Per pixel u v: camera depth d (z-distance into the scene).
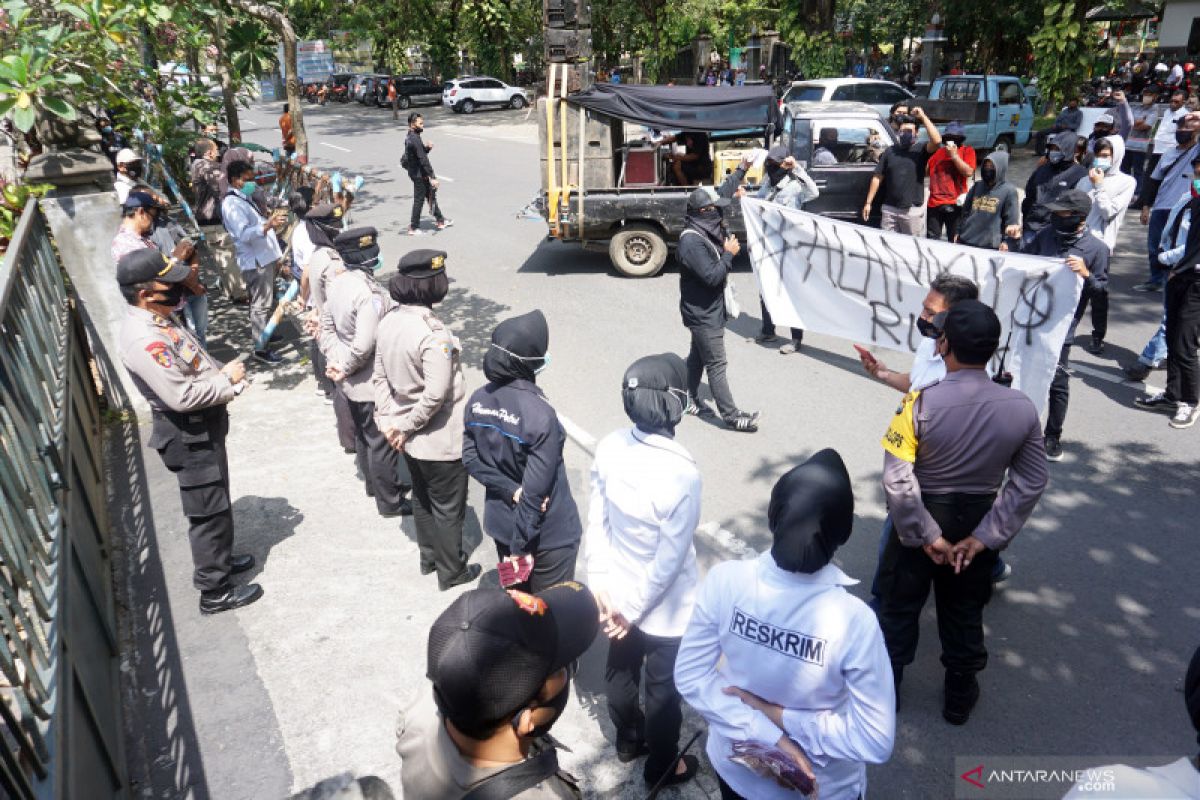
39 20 6.29
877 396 6.74
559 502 3.51
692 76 32.19
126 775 3.24
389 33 29.20
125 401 6.38
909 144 8.62
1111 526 4.84
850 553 4.69
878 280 6.73
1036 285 5.26
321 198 8.42
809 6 21.56
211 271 10.48
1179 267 5.75
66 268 6.04
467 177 18.22
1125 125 13.04
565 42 9.80
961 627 3.30
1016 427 2.91
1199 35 21.62
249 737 3.47
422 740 1.52
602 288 9.99
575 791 1.48
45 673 2.54
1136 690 3.62
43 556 3.05
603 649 4.02
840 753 2.03
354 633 4.10
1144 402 6.28
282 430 6.41
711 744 2.33
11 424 3.23
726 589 2.16
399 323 3.95
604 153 10.06
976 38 25.27
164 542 4.89
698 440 6.07
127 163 8.06
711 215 5.76
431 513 4.37
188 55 9.51
